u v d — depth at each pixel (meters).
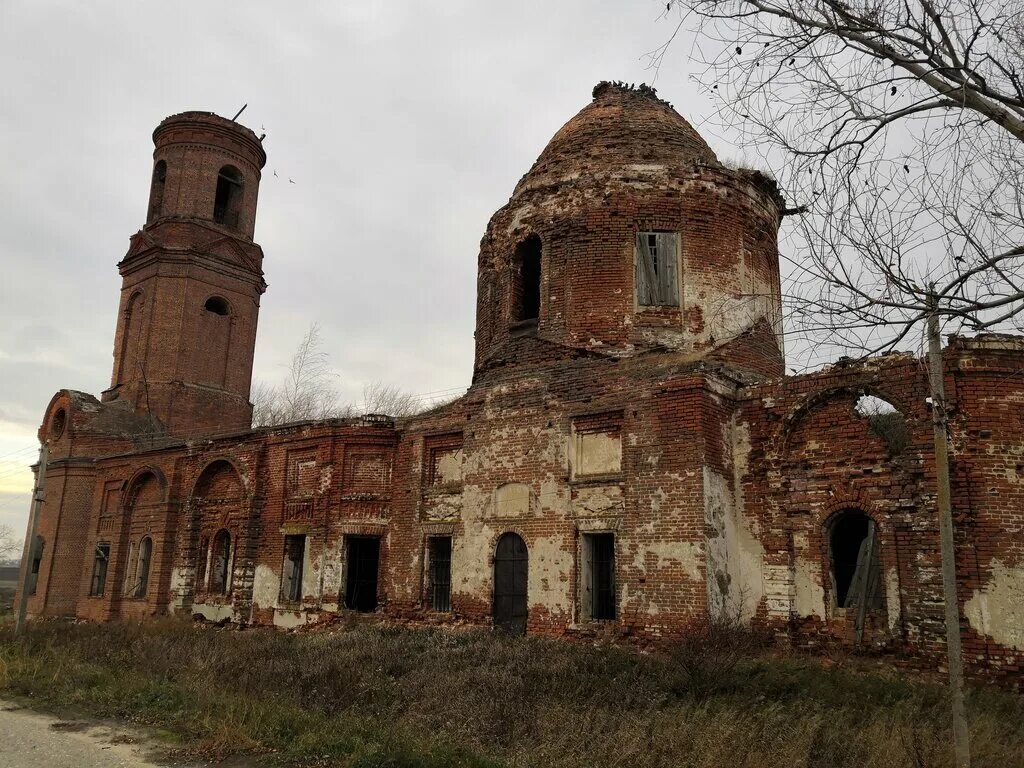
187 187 34.94
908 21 6.51
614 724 9.91
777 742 9.04
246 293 35.72
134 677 14.02
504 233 22.11
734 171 21.02
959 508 13.23
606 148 21.41
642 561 15.47
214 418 33.50
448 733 10.07
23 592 24.28
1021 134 6.40
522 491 17.83
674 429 15.65
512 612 17.50
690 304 19.53
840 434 14.99
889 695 11.34
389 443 21.42
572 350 19.42
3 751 9.59
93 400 33.06
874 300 6.48
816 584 14.70
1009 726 9.87
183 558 26.19
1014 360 13.55
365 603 21.38
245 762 9.16
